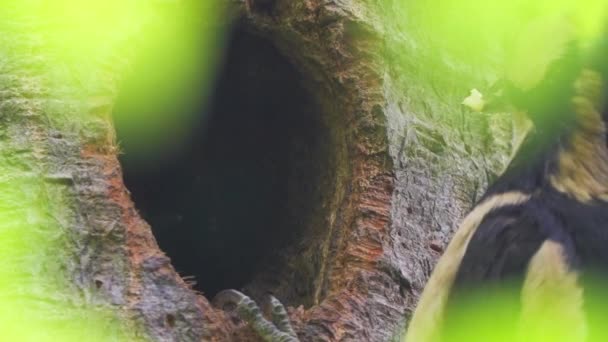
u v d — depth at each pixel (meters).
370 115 7.40
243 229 8.33
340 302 6.91
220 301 6.61
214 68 7.87
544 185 6.28
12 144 6.26
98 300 6.09
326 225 7.60
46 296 6.00
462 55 7.99
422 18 7.88
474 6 7.78
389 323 6.94
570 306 5.77
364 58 7.46
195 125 8.29
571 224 6.06
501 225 6.17
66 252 6.12
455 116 7.89
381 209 7.24
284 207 8.02
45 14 6.57
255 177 8.30
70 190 6.25
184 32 7.32
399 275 7.10
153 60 7.55
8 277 5.98
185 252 8.46
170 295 6.24
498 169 7.98
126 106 8.07
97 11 6.68
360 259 7.10
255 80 8.02
